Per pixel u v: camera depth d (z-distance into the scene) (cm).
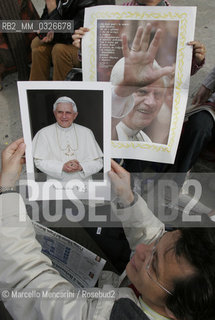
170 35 85
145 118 94
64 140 80
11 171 80
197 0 271
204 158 155
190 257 51
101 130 80
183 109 92
